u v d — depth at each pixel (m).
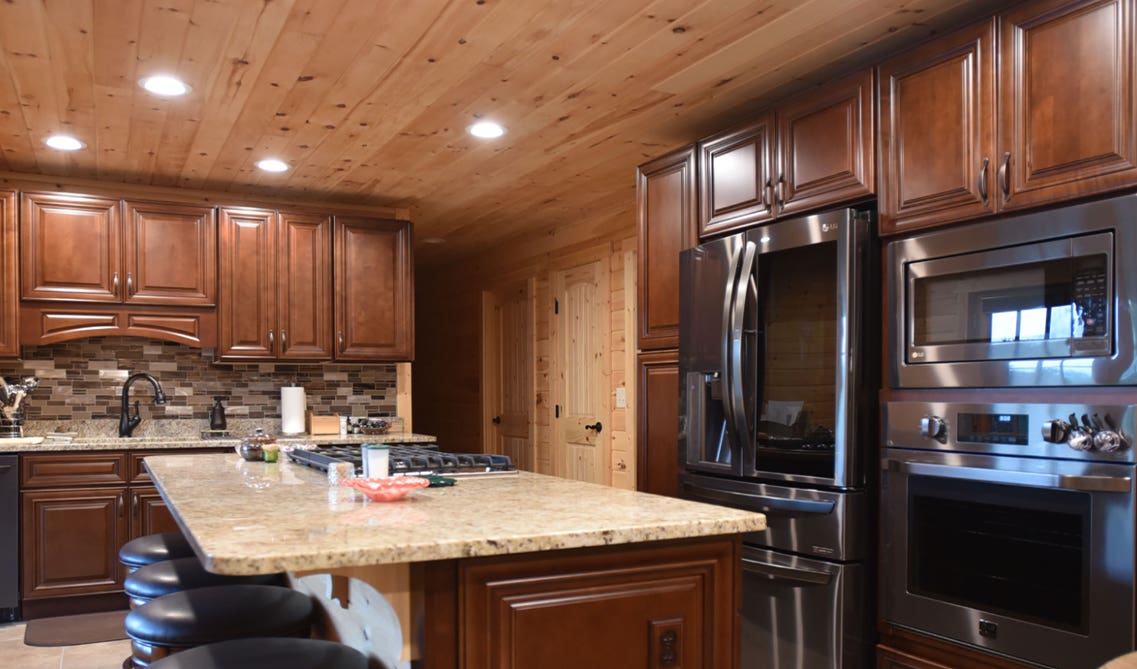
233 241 4.77
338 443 4.68
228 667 1.44
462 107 3.46
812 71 3.07
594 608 1.49
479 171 4.50
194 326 4.68
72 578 4.11
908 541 2.44
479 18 2.63
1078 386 2.05
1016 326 2.19
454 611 1.38
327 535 1.35
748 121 3.13
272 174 4.56
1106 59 2.03
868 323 2.62
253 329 4.79
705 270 3.15
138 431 4.82
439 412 8.02
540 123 3.67
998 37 2.28
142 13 2.57
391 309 5.11
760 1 2.52
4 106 3.42
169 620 1.72
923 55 2.49
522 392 6.55
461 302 7.58
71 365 4.70
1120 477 1.94
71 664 3.42
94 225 4.49
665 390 3.47
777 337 2.83
